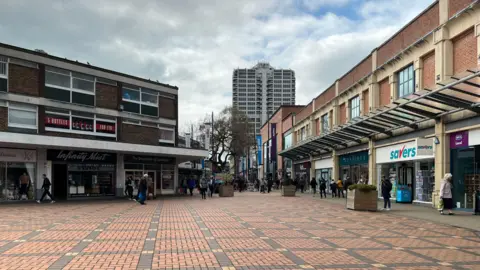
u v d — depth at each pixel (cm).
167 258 823
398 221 1484
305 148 4175
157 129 3625
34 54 2706
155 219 1541
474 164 1756
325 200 2809
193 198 3170
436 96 1636
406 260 815
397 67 2423
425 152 1964
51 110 2809
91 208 2114
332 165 3700
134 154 3375
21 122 2641
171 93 3797
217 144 6016
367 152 2888
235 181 5503
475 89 1567
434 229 1268
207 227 1301
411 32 2252
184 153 3550
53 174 3023
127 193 3145
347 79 3341
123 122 3309
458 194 1856
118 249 915
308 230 1240
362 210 1908
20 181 2650
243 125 6000
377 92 2748
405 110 2034
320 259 822
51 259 809
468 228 1283
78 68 2972
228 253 876
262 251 900
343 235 1141
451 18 1841
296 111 6606
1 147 2558
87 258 820
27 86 2669
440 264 781
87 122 3044
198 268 743
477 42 1706
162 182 3716
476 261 808
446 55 1903
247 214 1761
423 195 2178
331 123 3822
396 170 2486
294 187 3466
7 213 1809
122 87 3322
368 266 763
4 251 889
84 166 3028
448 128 1880
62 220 1506
